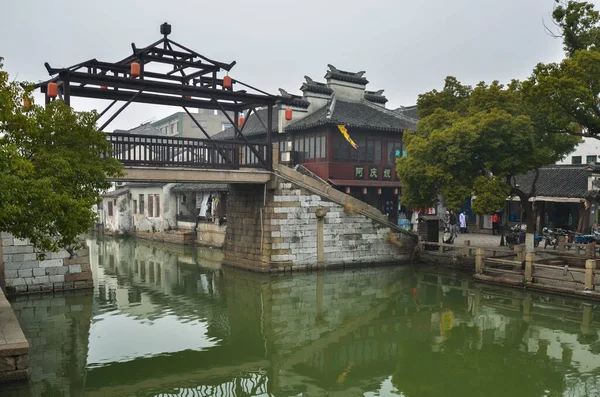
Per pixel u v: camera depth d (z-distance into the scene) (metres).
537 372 11.88
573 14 18.69
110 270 26.23
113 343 13.95
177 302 18.92
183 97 22.08
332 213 24.64
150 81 19.23
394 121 32.25
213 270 25.69
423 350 13.62
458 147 20.14
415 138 22.59
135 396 10.58
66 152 12.03
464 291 20.23
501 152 20.11
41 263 19.14
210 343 14.20
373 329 15.61
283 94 32.16
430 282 22.14
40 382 11.08
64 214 11.14
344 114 30.64
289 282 22.11
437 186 22.62
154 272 25.50
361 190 31.20
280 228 23.33
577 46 19.05
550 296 18.53
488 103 20.92
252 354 13.45
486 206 19.72
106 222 47.66
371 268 25.31
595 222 27.22
